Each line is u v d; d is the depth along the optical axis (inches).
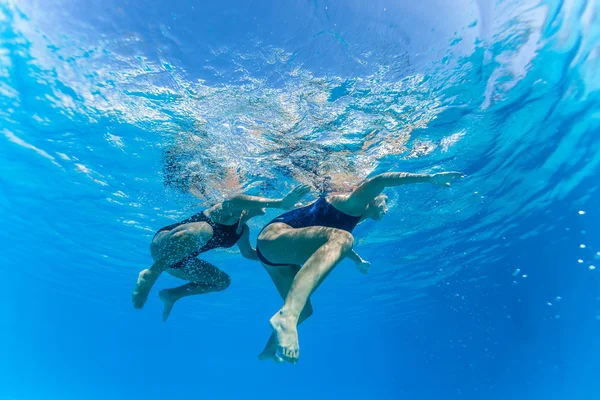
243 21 230.7
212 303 1243.8
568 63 312.5
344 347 2493.8
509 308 1290.6
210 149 357.7
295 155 367.2
